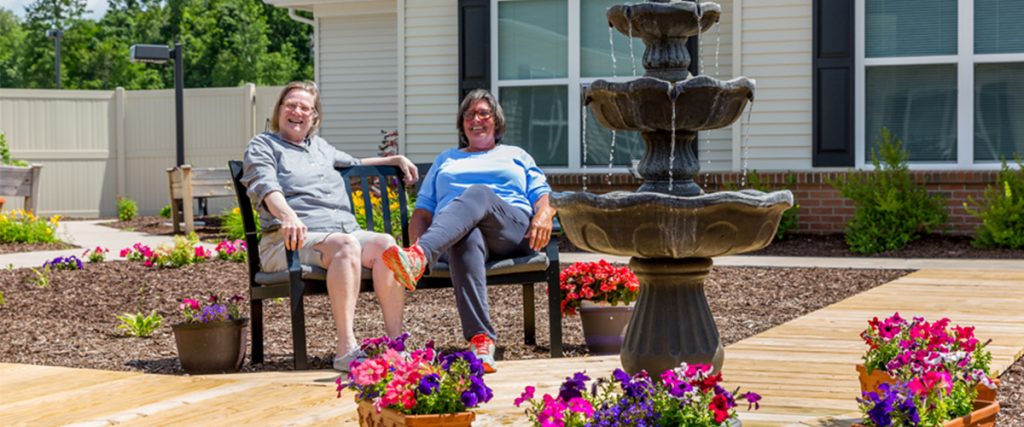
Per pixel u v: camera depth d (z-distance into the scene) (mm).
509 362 4836
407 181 5469
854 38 10562
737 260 9438
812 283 7918
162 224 15055
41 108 17797
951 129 10422
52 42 45219
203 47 43125
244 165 5012
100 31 46719
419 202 5379
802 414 3686
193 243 9656
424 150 12250
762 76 10875
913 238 10141
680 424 2867
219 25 43750
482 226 4988
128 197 18328
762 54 10875
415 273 4500
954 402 3193
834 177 10625
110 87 44125
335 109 14414
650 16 3865
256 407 3945
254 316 5125
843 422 3557
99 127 18172
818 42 10625
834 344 5199
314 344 5770
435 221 4707
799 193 10797
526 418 3641
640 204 3488
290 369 4969
